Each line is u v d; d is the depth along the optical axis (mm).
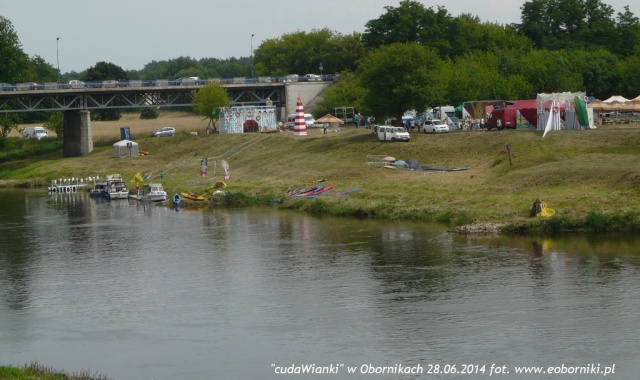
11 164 184875
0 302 68938
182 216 110562
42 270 79688
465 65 178375
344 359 53938
